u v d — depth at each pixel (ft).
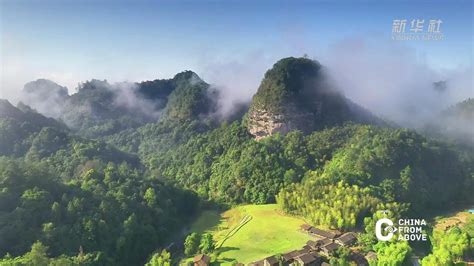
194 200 568.00
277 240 396.57
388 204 435.94
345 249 345.72
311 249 357.41
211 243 385.91
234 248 384.88
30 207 370.94
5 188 376.48
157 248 430.20
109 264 367.04
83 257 345.31
